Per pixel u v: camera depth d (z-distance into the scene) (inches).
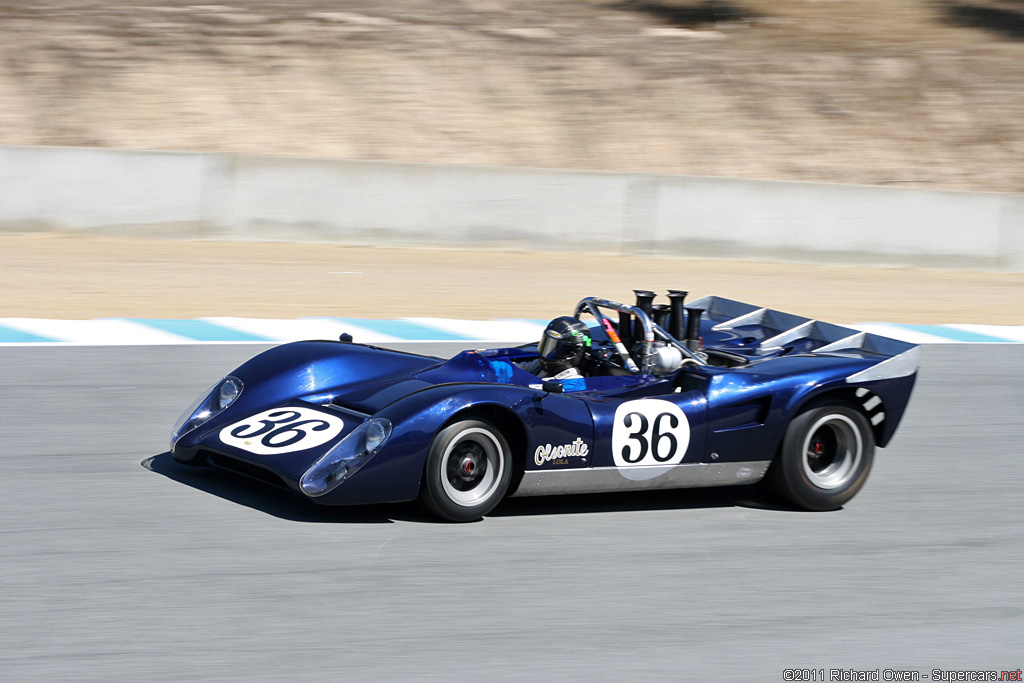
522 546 760.3
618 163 2819.9
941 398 1307.8
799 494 879.7
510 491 813.2
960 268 2330.2
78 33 2874.0
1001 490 971.3
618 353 936.9
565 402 817.5
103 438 973.8
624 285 1925.4
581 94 3058.6
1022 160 3142.2
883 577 749.9
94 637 590.9
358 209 2085.4
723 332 1106.1
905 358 917.2
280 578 679.7
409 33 3161.9
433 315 1635.1
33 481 843.4
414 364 944.3
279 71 2878.9
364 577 688.4
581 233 2172.7
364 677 566.9
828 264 2268.7
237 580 673.6
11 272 1702.8
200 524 763.4
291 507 806.5
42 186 1969.7
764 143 3024.1
